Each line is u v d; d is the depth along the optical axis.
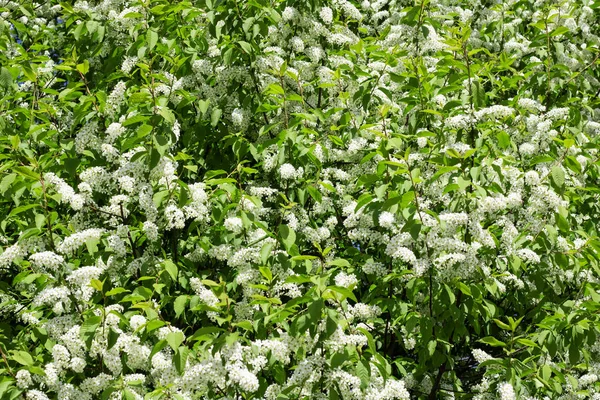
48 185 4.73
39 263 4.16
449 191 4.91
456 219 4.49
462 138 5.78
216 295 4.00
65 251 4.43
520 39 8.16
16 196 5.03
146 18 6.37
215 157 6.33
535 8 8.60
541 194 4.84
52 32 8.52
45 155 5.18
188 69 6.36
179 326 5.71
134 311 4.47
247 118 6.00
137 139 4.71
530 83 6.92
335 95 6.23
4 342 4.77
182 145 6.38
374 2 9.12
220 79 6.13
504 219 4.98
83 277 4.13
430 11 7.48
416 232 4.20
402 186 5.10
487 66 6.32
